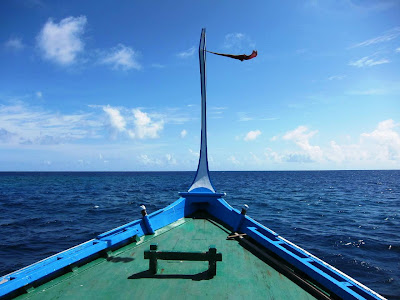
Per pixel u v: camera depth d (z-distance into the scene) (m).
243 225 6.86
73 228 18.70
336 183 80.00
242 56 5.94
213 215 8.59
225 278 4.52
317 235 16.98
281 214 24.39
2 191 49.56
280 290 4.15
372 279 10.81
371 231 18.19
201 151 9.02
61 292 4.03
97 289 4.12
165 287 4.19
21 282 3.91
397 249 14.34
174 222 7.90
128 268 4.88
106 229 18.38
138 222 6.76
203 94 8.91
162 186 64.06
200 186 8.86
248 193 45.78
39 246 14.71
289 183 79.44
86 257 5.16
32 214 24.23
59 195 41.72
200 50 8.72
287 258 4.86
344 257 13.10
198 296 3.94
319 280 4.15
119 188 57.22
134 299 3.84
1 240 15.79
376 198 39.00
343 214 24.91
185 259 4.56
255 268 4.94
